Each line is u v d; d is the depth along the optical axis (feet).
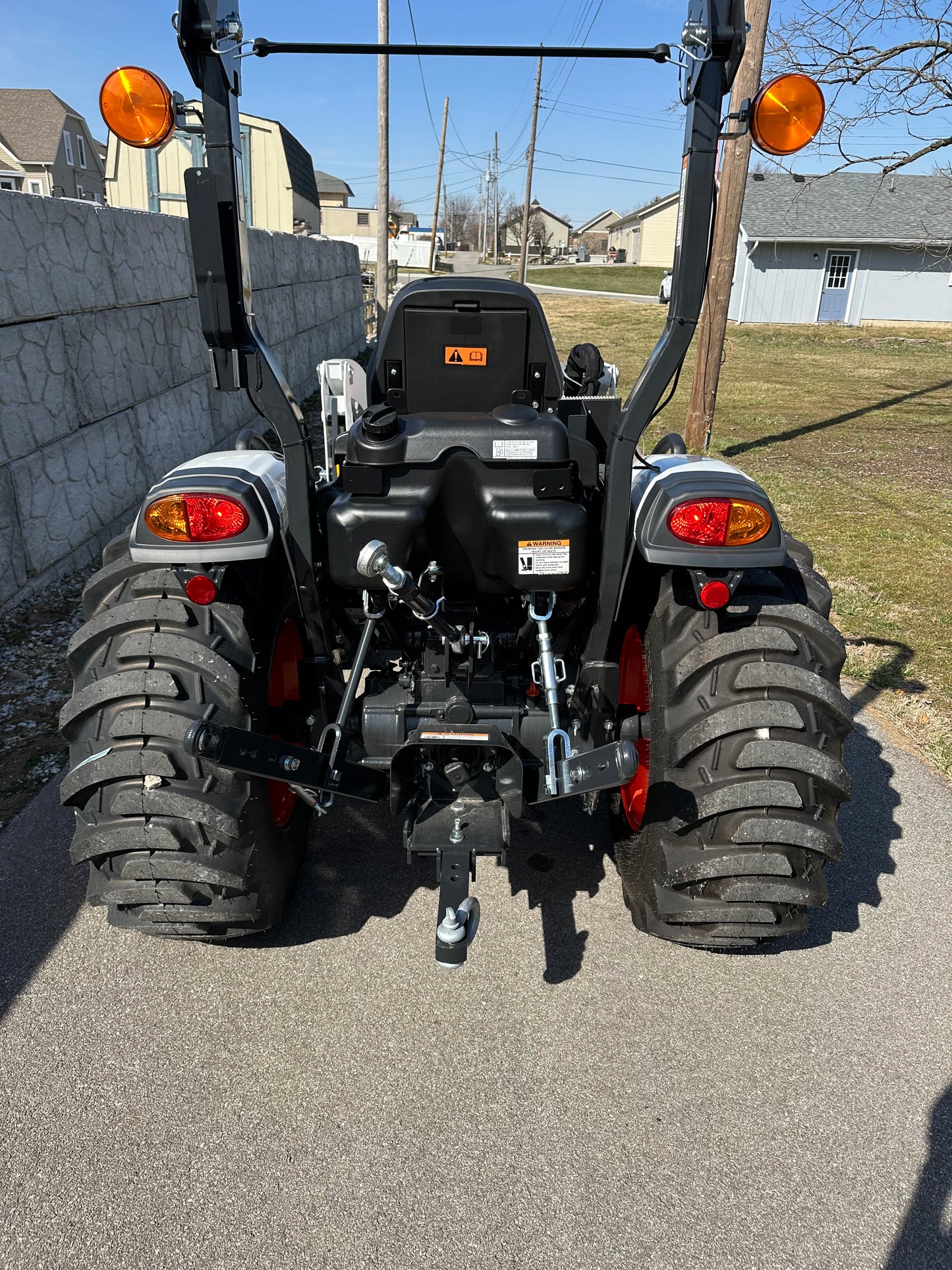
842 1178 5.85
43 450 15.74
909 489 26.76
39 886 8.63
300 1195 5.65
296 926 8.14
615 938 8.07
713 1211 5.61
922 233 88.33
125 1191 5.66
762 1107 6.36
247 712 6.69
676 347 6.44
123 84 5.65
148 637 6.59
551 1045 6.87
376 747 7.61
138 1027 6.97
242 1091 6.40
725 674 6.64
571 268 206.49
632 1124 6.20
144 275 20.20
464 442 6.71
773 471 29.09
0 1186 5.68
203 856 6.47
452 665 7.74
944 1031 7.12
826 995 7.47
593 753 6.27
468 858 6.47
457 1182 5.75
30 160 131.75
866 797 10.59
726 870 6.50
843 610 16.55
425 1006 7.23
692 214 6.20
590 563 7.54
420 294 9.18
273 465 7.77
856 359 66.74
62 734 6.76
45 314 15.65
